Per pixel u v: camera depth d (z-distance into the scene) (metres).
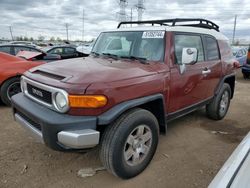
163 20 4.06
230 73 5.32
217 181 1.48
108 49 4.11
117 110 2.75
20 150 3.74
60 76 2.88
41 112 2.82
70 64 3.32
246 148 1.77
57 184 2.99
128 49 3.81
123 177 3.02
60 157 3.57
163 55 3.51
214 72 4.67
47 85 2.81
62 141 2.63
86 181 3.05
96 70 2.97
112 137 2.79
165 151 3.84
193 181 3.11
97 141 2.68
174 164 3.47
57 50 12.52
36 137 2.91
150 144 3.24
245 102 7.13
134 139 3.02
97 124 2.70
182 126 4.92
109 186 2.97
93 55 4.18
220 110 5.20
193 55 3.41
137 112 2.98
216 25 5.20
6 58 5.74
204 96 4.54
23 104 3.12
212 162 3.56
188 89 3.92
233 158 1.68
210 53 4.66
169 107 3.61
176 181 3.10
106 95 2.69
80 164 3.41
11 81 5.57
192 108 4.22
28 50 8.23
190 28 4.16
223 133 4.64
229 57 5.36
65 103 2.64
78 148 2.63
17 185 2.95
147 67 3.31
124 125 2.83
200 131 4.70
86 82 2.68
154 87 3.19
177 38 3.75
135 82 2.96
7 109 5.59
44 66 3.38
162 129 3.57
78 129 2.64
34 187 2.93
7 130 4.46
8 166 3.31
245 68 11.41
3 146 3.85
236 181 1.40
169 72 3.46
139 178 3.13
